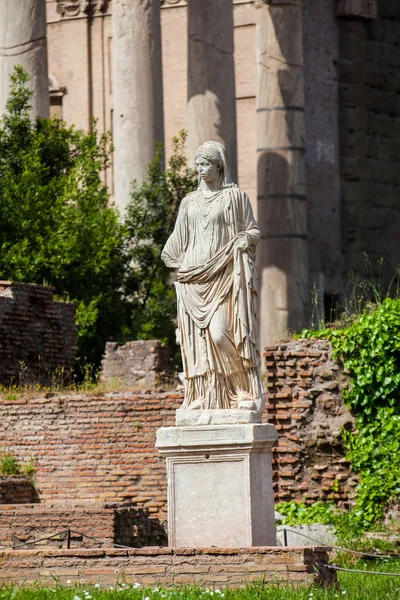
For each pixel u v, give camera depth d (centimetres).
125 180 4881
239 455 2077
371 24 6612
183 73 6525
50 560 2019
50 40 6738
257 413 2116
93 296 4494
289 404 3122
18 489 3222
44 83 4716
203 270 2136
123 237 4709
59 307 3825
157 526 2923
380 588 2070
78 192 4494
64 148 4647
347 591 1936
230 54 5309
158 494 3206
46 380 3750
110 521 2792
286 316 5688
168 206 4834
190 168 4956
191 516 2094
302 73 5847
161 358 3862
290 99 5788
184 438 2097
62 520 2809
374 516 2998
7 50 4681
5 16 4697
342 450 3084
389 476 3006
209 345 2133
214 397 2136
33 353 3725
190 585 1916
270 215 5753
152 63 4944
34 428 3300
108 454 3244
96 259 4444
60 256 4328
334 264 6394
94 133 4684
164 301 4684
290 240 5738
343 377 3095
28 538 2816
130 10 4953
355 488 3069
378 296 3334
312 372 3114
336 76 6488
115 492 3228
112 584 1962
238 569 1950
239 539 2067
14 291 3684
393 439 3034
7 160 4528
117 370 3866
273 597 1800
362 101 6550
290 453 3108
